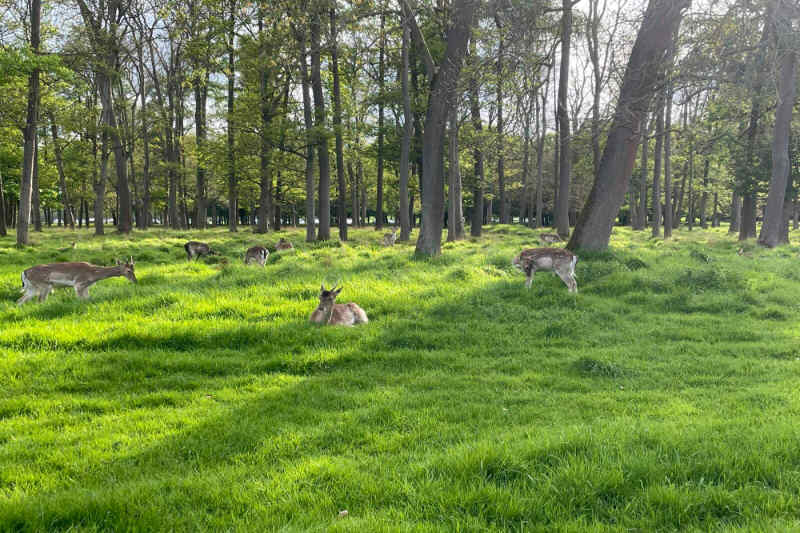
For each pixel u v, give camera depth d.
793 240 31.12
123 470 4.37
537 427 5.14
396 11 17.44
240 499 3.77
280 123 28.27
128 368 7.08
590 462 3.94
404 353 8.05
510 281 12.95
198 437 5.11
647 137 15.33
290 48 19.33
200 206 41.22
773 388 6.58
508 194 57.19
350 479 4.07
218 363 7.38
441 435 5.12
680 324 10.25
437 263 15.86
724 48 13.59
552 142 49.34
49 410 5.73
